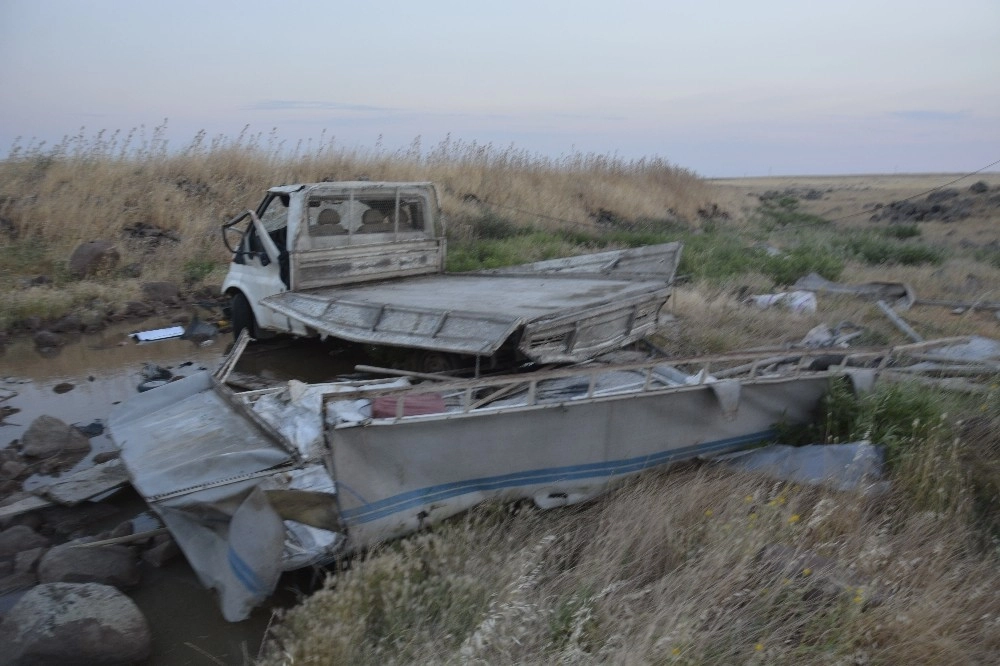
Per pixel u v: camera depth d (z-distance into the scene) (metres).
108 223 13.25
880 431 5.24
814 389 5.62
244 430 4.32
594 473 4.83
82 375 7.67
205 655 3.65
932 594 3.74
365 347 7.01
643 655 3.21
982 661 3.46
